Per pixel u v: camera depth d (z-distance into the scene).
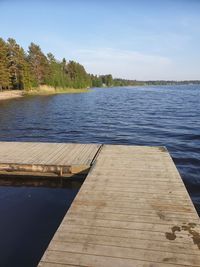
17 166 8.26
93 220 4.71
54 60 76.69
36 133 17.45
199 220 4.67
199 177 8.96
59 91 72.25
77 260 3.70
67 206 6.70
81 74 96.75
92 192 5.86
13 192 7.53
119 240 4.12
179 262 3.63
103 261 3.67
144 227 4.47
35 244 5.16
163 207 5.16
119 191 5.91
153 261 3.65
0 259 4.75
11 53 55.97
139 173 6.98
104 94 70.50
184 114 26.23
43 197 7.22
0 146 10.47
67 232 4.35
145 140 14.95
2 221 5.97
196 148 12.79
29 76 57.78
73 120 23.12
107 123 21.33
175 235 4.23
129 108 33.47
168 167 7.43
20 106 34.97
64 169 8.02
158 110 30.50
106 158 8.39
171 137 15.55
